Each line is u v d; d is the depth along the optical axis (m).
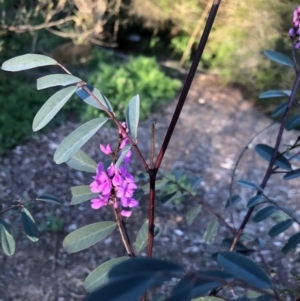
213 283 0.68
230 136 4.54
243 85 5.57
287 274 2.87
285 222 1.56
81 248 1.24
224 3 5.44
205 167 4.04
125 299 0.61
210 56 6.20
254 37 5.33
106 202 1.19
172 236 3.19
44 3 5.07
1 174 3.70
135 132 1.10
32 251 2.98
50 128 4.36
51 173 3.77
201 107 5.07
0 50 4.88
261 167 4.08
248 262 0.74
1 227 1.36
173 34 6.69
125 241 1.28
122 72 5.04
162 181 1.86
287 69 5.01
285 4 4.93
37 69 5.34
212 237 1.82
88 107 4.52
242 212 3.49
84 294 2.70
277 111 1.69
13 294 2.66
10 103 4.41
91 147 4.14
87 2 5.46
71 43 5.67
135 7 6.28
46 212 3.31
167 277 0.65
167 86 5.16
